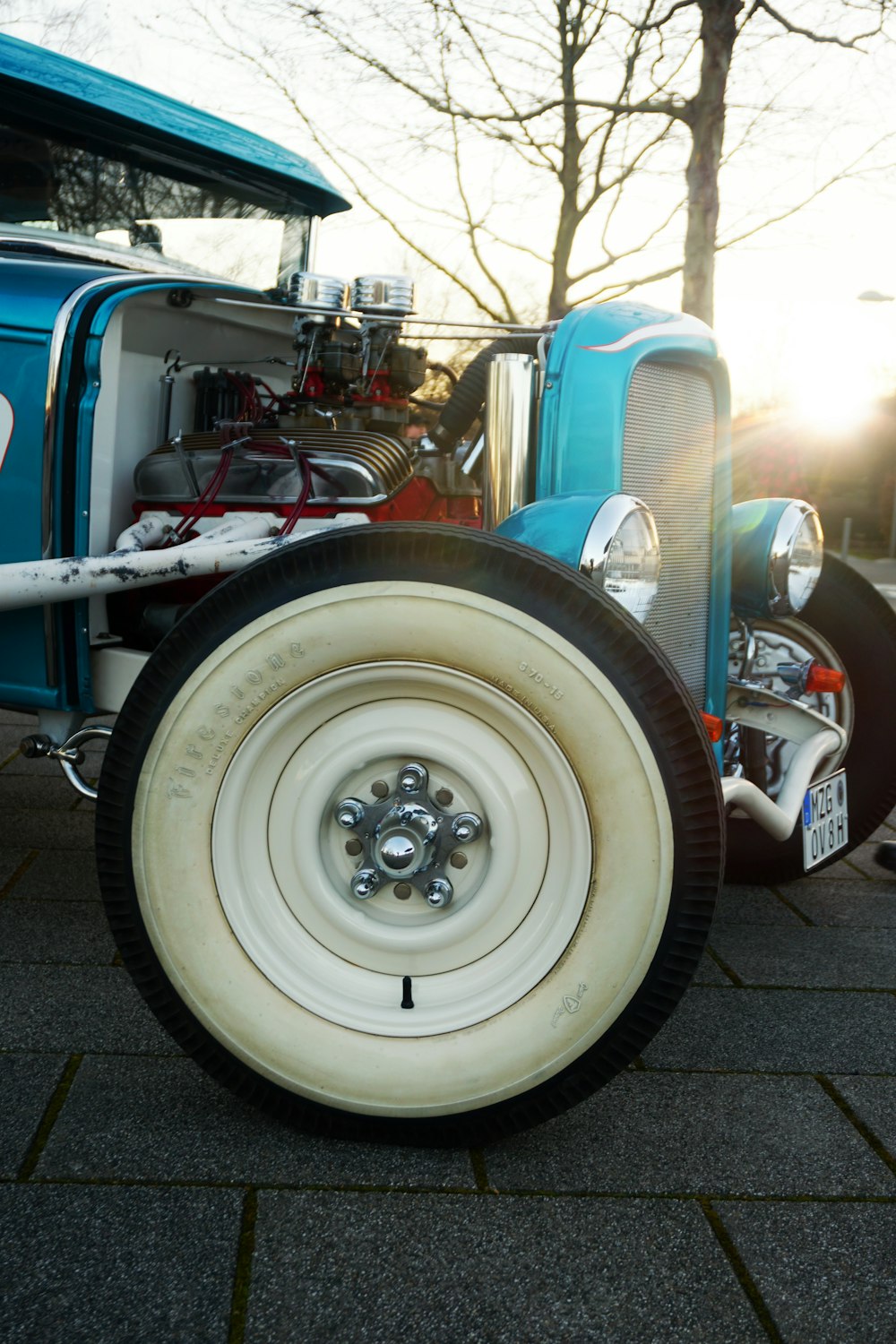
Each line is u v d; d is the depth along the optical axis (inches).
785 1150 68.7
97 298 88.9
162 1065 75.9
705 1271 57.3
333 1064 65.4
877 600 119.6
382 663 64.4
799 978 95.8
